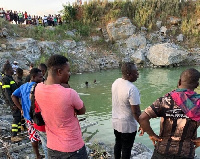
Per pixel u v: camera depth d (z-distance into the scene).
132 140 3.97
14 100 4.40
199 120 2.29
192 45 27.47
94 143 6.34
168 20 29.44
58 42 24.84
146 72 21.45
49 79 2.54
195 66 24.62
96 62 24.41
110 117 9.34
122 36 27.67
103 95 13.04
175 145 2.39
